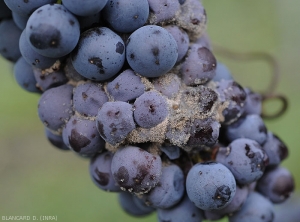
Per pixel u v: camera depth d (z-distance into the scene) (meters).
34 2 0.21
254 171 0.22
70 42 0.21
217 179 0.22
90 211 0.38
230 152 0.23
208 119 0.22
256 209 0.24
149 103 0.21
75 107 0.22
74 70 0.22
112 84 0.22
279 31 0.43
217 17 0.45
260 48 0.43
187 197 0.23
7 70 0.40
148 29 0.21
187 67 0.22
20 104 0.41
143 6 0.21
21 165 0.41
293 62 0.42
